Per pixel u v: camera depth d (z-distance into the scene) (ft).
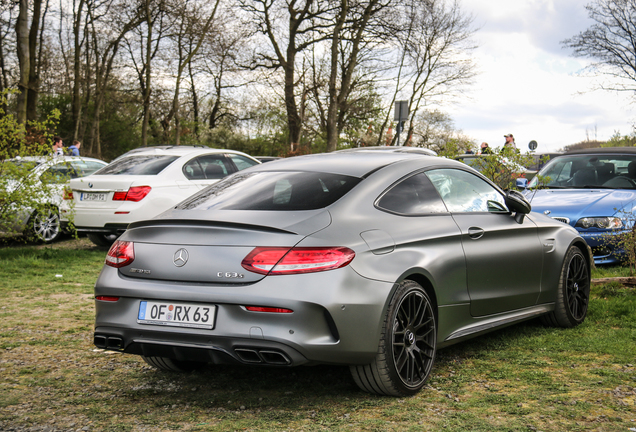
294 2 95.66
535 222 16.48
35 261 29.50
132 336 11.23
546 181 26.76
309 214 11.19
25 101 51.11
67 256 31.99
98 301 11.72
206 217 11.39
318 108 97.91
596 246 24.34
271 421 10.49
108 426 10.34
